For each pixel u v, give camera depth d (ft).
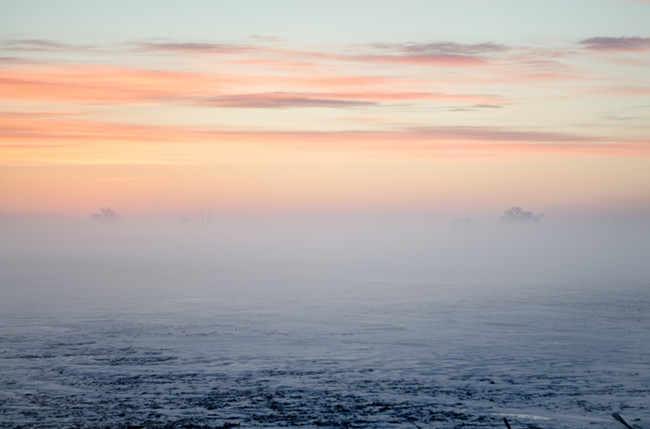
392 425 56.59
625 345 113.19
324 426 56.13
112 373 83.71
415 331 135.74
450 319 159.63
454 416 60.03
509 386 75.87
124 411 61.11
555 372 85.87
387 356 100.78
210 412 61.16
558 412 61.93
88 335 128.57
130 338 123.75
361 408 63.41
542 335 127.95
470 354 102.73
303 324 149.89
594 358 98.12
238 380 79.20
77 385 74.74
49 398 67.10
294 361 95.45
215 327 143.95
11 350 106.22
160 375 82.43
